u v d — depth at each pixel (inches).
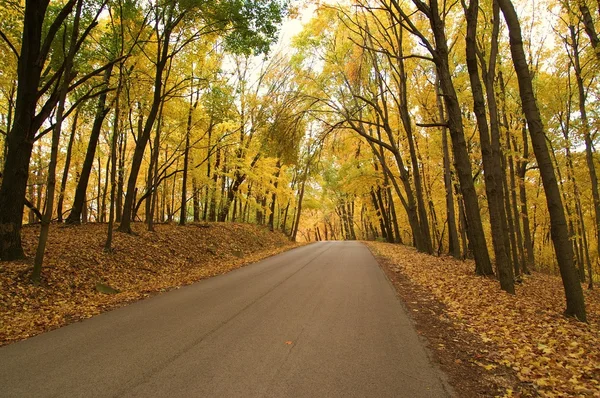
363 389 147.6
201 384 151.0
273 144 782.5
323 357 182.2
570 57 537.3
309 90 847.1
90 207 1384.1
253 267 565.3
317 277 450.3
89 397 140.3
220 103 681.0
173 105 709.9
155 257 547.8
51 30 411.2
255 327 233.6
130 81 541.3
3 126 804.6
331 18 726.5
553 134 717.9
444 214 1144.8
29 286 336.8
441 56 434.6
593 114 532.1
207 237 766.5
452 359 183.8
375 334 220.5
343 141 956.6
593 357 194.4
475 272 472.1
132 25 559.2
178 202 1417.3
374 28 754.8
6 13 428.8
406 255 753.0
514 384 156.9
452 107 446.9
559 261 300.4
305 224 2583.7
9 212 391.2
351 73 810.8
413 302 316.2
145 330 230.8
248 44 549.6
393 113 941.8
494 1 457.1
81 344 206.5
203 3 502.3
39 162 856.9
